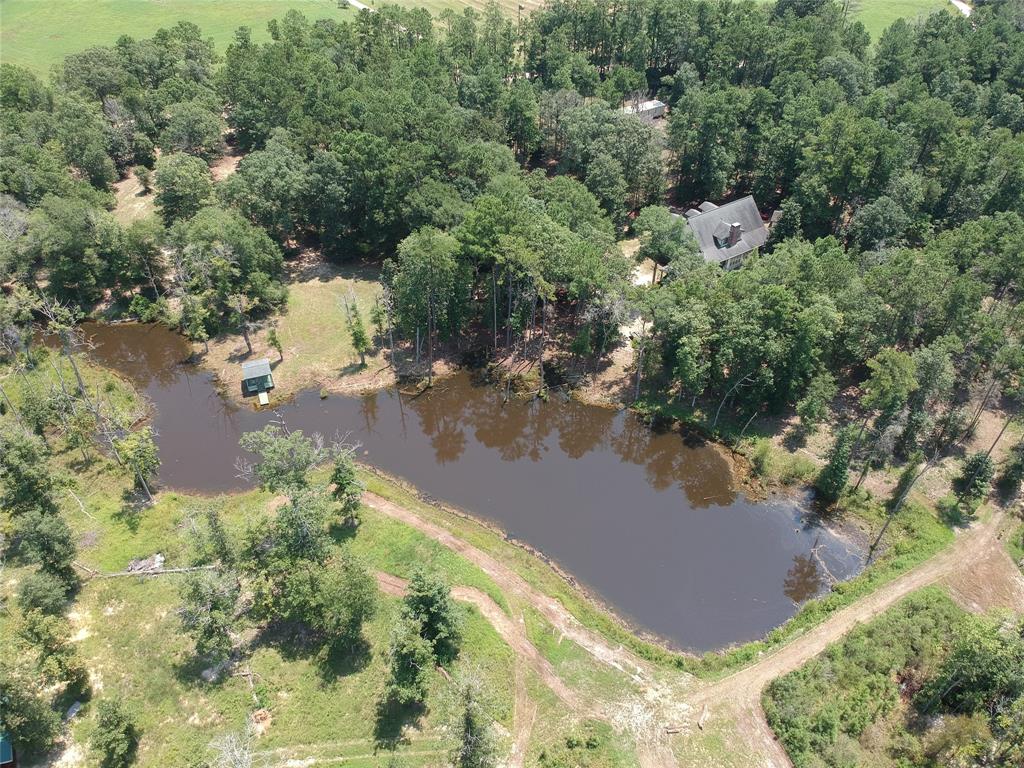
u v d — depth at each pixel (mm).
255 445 68375
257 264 106500
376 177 111688
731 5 170125
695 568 71375
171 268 113312
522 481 83250
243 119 142750
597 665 60250
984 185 112938
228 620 57125
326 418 91375
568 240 92938
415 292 94000
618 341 101562
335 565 59938
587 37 172375
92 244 106625
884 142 108875
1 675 49562
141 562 68312
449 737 53094
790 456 82688
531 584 68062
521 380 97438
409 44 171625
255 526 63688
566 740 53938
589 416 92375
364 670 58250
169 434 88500
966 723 52906
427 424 91562
